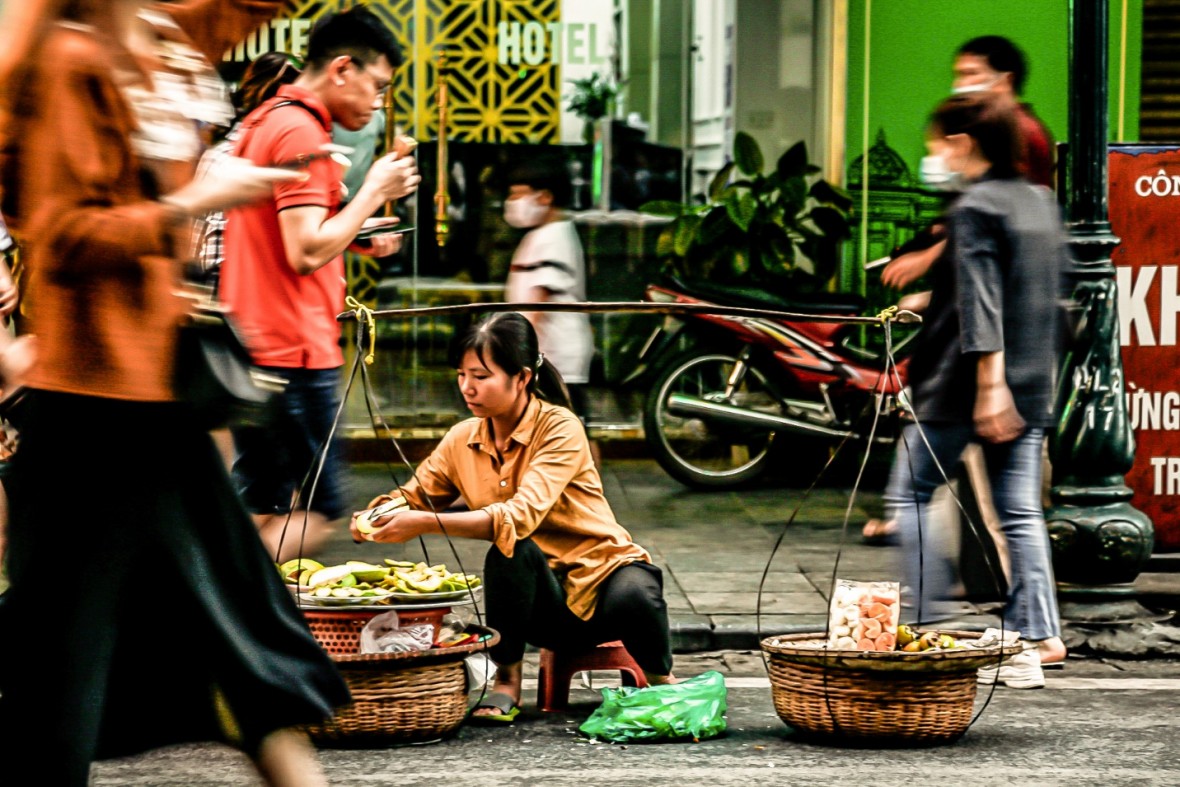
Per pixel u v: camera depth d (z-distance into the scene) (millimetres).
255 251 11188
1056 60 21594
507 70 21406
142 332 6484
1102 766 9586
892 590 10203
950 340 11875
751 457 20281
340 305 11828
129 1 6539
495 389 10469
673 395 19750
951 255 11812
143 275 6457
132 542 6496
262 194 6602
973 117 11742
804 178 21344
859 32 21609
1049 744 10102
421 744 10078
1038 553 12000
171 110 6652
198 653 6672
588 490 10836
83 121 6277
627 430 22047
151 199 6570
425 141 21312
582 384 17750
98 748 6762
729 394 19688
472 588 10359
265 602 6805
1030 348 11750
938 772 9445
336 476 11625
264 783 6887
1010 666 11742
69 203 6305
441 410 21656
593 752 9945
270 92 11891
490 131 21422
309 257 10859
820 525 18031
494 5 21359
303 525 10406
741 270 21250
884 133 21703
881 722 9852
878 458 20266
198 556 6625
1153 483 14945
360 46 11391
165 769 9523
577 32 21422
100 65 6301
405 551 16719
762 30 21609
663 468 20078
